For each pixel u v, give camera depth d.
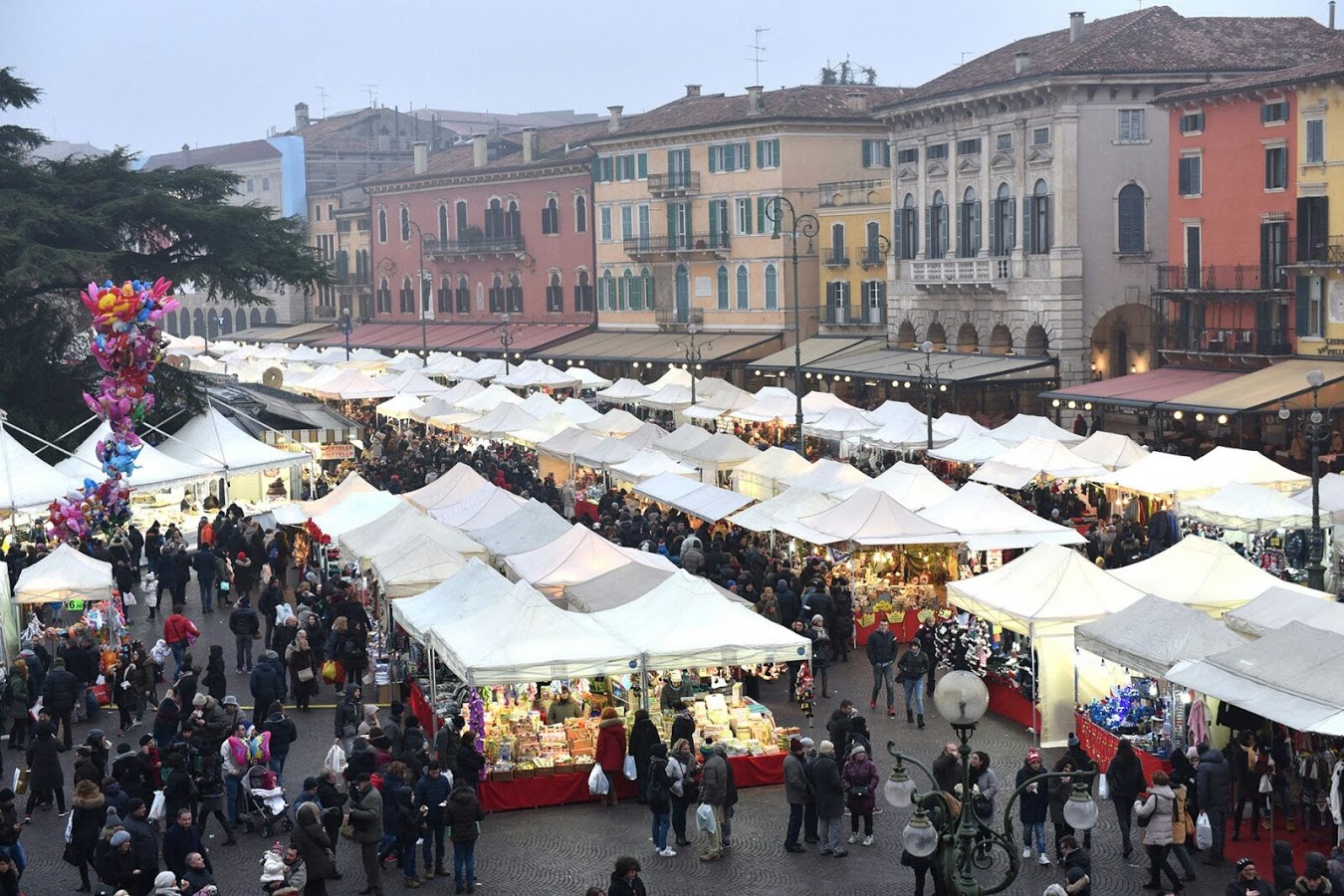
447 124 174.38
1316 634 20.58
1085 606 25.44
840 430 51.59
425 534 32.25
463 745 22.11
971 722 13.49
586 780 23.36
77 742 26.44
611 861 20.77
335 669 29.19
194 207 55.31
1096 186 65.69
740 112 88.00
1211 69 65.00
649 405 63.41
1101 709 24.47
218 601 37.31
